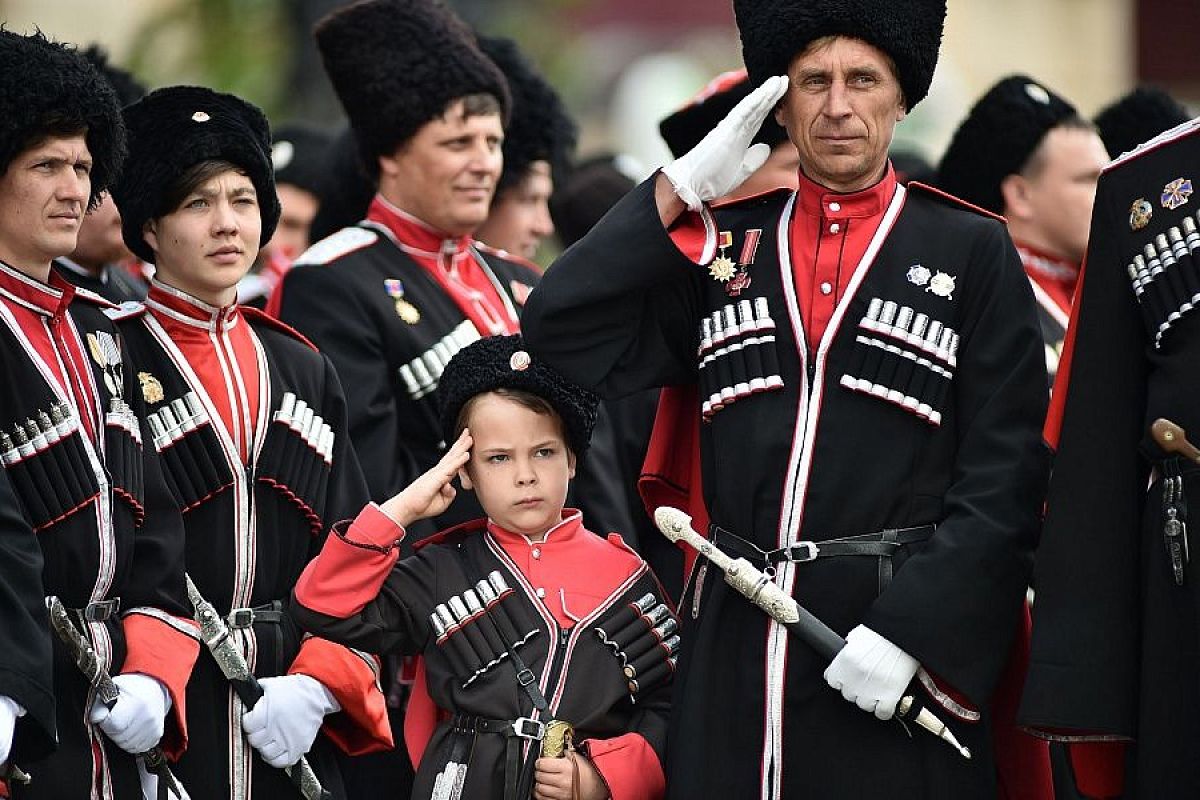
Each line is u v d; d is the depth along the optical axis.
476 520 17.86
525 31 43.94
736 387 16.56
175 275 18.44
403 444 20.67
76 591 16.67
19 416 16.53
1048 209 22.72
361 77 21.52
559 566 17.48
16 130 16.53
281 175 27.89
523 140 24.42
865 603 16.17
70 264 20.03
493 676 16.94
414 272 21.27
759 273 16.84
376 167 21.86
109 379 17.38
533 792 16.62
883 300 16.50
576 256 16.62
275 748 17.69
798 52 16.50
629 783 16.55
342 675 17.97
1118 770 16.69
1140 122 24.11
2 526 15.88
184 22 36.91
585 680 16.98
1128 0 58.75
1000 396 16.38
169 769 17.31
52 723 15.65
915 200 17.03
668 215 16.59
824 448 16.31
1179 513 15.64
